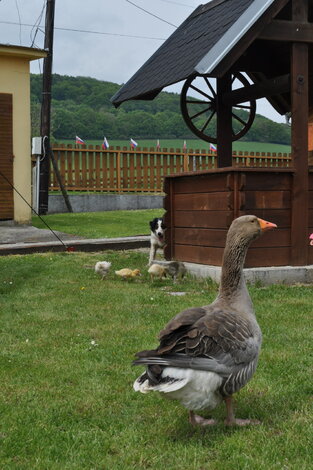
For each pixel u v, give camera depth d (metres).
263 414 3.90
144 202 16.23
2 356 5.18
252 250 7.75
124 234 11.23
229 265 3.83
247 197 7.67
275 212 7.81
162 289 7.59
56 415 3.90
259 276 7.64
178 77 7.66
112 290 7.47
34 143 14.02
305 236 7.91
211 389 3.23
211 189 7.93
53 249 10.06
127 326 6.15
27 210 12.01
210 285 7.69
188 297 7.11
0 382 4.53
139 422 3.81
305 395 4.25
